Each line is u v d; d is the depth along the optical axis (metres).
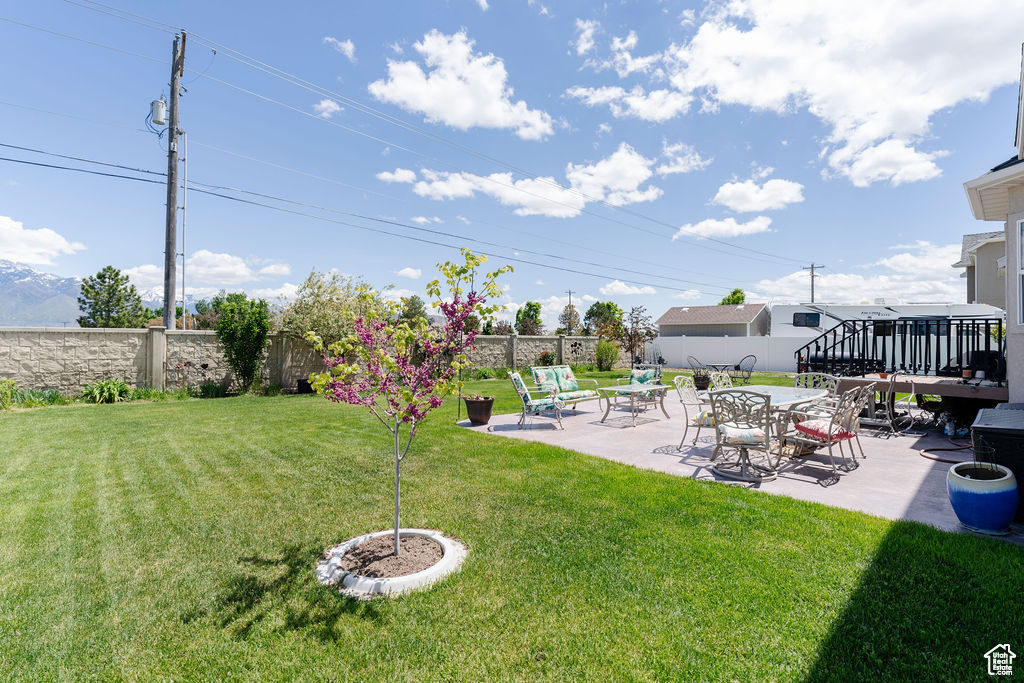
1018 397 5.50
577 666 2.05
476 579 2.82
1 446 6.32
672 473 5.15
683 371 21.95
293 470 5.22
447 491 4.49
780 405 5.76
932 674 1.96
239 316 12.39
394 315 3.52
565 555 3.13
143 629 2.34
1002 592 2.56
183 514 3.91
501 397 12.08
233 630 2.34
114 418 8.52
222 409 9.73
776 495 4.31
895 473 5.07
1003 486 3.31
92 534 3.51
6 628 2.34
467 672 2.02
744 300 43.81
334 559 3.06
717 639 2.22
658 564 2.98
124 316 32.19
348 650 2.18
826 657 2.07
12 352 9.86
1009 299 5.60
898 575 2.77
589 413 9.82
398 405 3.07
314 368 14.35
